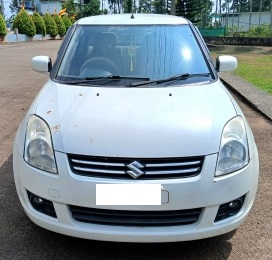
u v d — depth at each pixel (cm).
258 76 1070
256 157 281
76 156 246
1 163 427
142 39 372
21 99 772
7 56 1708
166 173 239
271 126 588
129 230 241
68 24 5338
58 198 246
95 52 364
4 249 278
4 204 338
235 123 278
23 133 283
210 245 284
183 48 366
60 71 352
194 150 245
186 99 294
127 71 343
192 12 3897
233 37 2573
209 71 349
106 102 288
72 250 277
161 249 279
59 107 286
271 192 365
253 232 301
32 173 256
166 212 242
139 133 251
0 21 3080
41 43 3108
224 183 247
